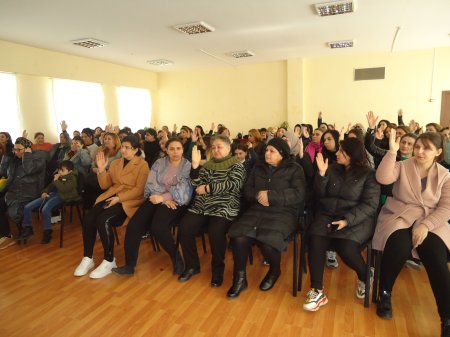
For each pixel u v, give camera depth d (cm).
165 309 191
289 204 208
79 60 648
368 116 294
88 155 371
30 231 305
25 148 315
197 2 373
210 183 223
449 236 170
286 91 774
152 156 430
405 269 232
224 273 234
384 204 204
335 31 508
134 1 364
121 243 297
